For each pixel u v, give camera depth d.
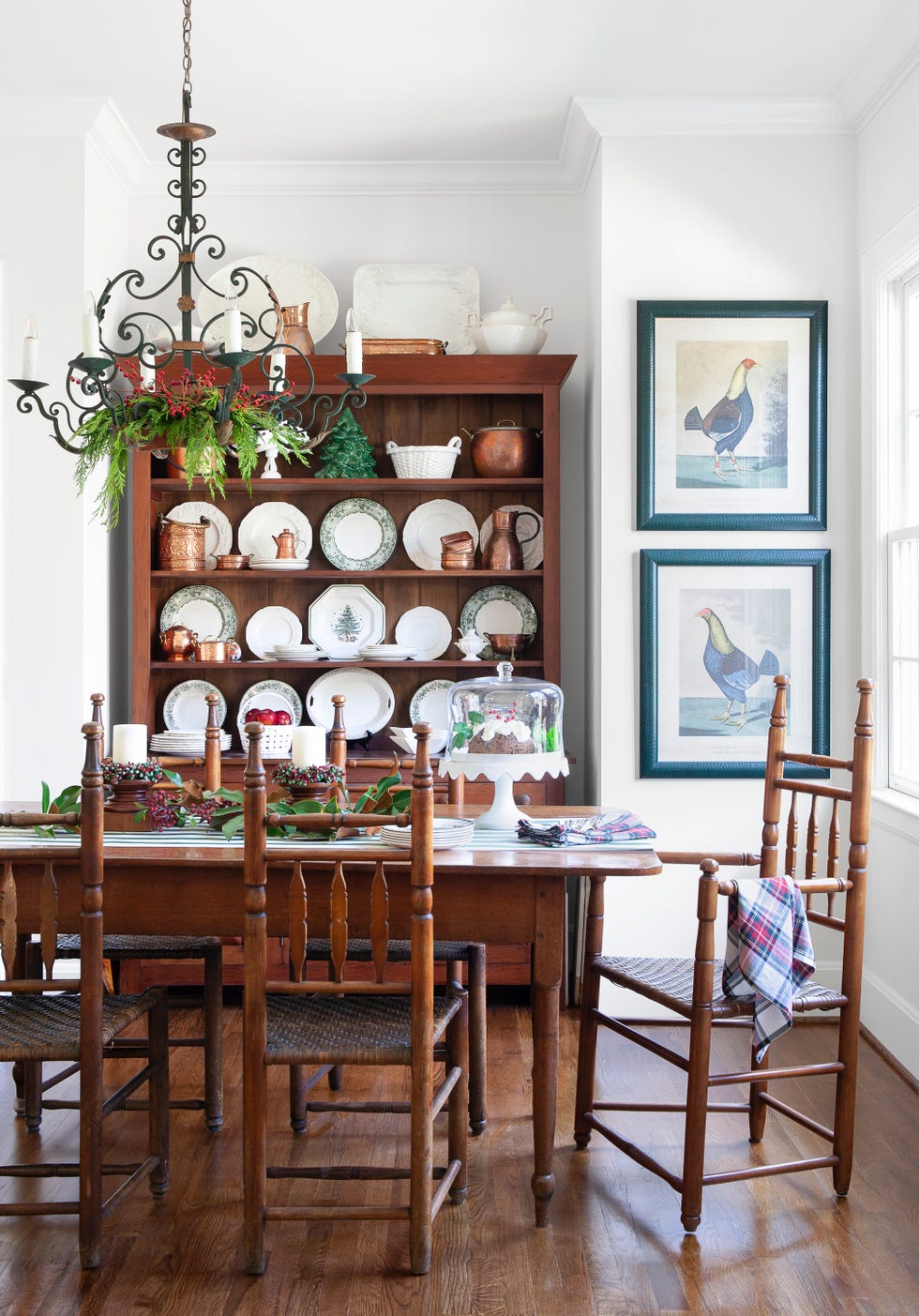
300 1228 2.56
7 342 4.04
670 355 3.99
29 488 4.04
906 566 3.75
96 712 3.19
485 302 4.59
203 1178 2.78
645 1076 3.44
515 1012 4.09
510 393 4.28
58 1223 2.58
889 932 3.63
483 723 2.98
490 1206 2.65
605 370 4.01
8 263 4.03
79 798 2.98
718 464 3.98
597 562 4.07
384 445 4.58
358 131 4.23
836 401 4.00
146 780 2.97
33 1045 2.37
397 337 4.47
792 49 3.62
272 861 2.33
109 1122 3.12
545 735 2.98
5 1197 2.67
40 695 4.03
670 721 4.00
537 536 4.50
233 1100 3.27
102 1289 2.29
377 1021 2.49
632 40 3.58
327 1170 2.36
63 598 4.03
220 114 4.11
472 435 4.53
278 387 2.98
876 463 3.82
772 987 2.48
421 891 2.31
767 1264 2.40
